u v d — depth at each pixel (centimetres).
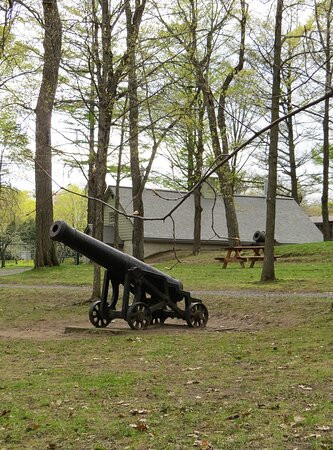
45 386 791
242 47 1878
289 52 1449
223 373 847
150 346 1112
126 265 1319
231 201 3375
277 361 924
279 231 4725
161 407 669
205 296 1750
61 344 1179
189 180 3388
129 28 1719
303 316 1389
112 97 1705
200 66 1442
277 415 625
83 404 693
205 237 4412
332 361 896
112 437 572
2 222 5428
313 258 3077
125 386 777
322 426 582
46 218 3325
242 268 2798
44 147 1870
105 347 1123
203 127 1958
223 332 1280
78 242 1259
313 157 4478
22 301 2028
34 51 1831
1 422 626
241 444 539
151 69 1828
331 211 7538
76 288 2305
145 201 4559
